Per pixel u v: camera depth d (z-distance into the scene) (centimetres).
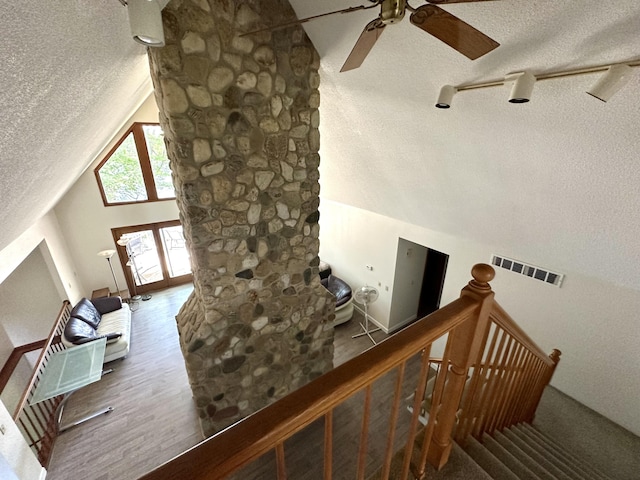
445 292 455
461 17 150
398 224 516
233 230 243
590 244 245
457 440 174
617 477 288
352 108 280
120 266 684
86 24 108
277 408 69
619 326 302
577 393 351
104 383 444
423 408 275
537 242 290
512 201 256
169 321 601
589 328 322
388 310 586
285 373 324
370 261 605
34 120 130
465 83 181
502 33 145
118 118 383
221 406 292
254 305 277
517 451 206
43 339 555
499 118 189
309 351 335
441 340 481
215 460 59
